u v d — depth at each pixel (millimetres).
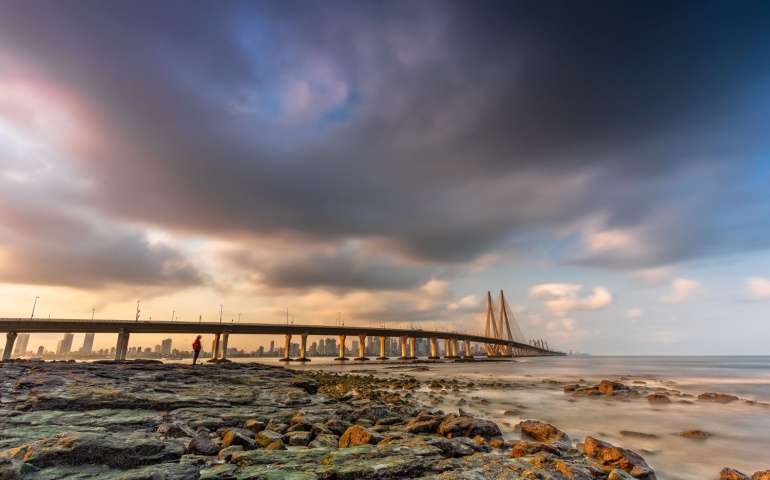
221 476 7203
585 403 26672
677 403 27125
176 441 9578
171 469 7133
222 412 15094
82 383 19094
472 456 9492
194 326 101750
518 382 45656
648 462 12477
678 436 16328
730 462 12469
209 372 30609
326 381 40812
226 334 109125
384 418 16203
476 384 41125
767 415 21953
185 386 21469
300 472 7500
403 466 7891
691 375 64688
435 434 14055
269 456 8672
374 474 7445
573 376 59281
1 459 6730
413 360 162250
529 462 9234
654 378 57094
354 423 15336
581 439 15531
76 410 13648
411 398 28672
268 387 24875
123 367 30656
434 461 8438
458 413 21219
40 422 11055
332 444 11172
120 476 6668
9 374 24469
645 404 26391
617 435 16500
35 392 15594
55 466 7172
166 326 95938
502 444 12414
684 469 11719
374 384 40875
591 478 8680
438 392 33344
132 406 14867
